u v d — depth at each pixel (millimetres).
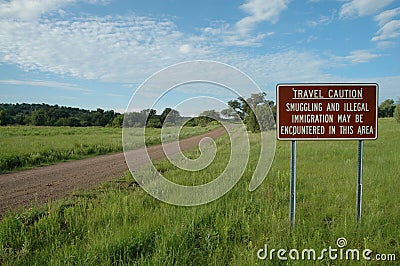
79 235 5328
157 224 5602
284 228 5465
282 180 9000
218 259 4523
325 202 6969
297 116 5961
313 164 11602
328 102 5945
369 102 5922
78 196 8359
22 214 6469
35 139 24469
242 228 5512
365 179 8953
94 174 11969
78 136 28859
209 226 5629
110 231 5160
